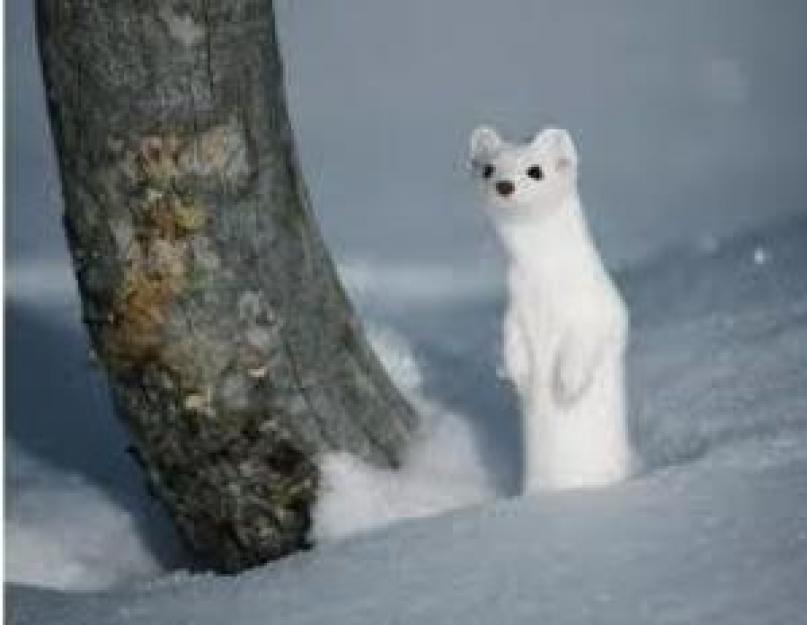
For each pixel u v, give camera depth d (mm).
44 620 8625
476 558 8070
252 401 9781
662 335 12898
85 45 9281
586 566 7680
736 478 8586
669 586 7262
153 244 9492
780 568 7254
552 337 9492
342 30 28891
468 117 28984
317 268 9992
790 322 12312
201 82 9297
